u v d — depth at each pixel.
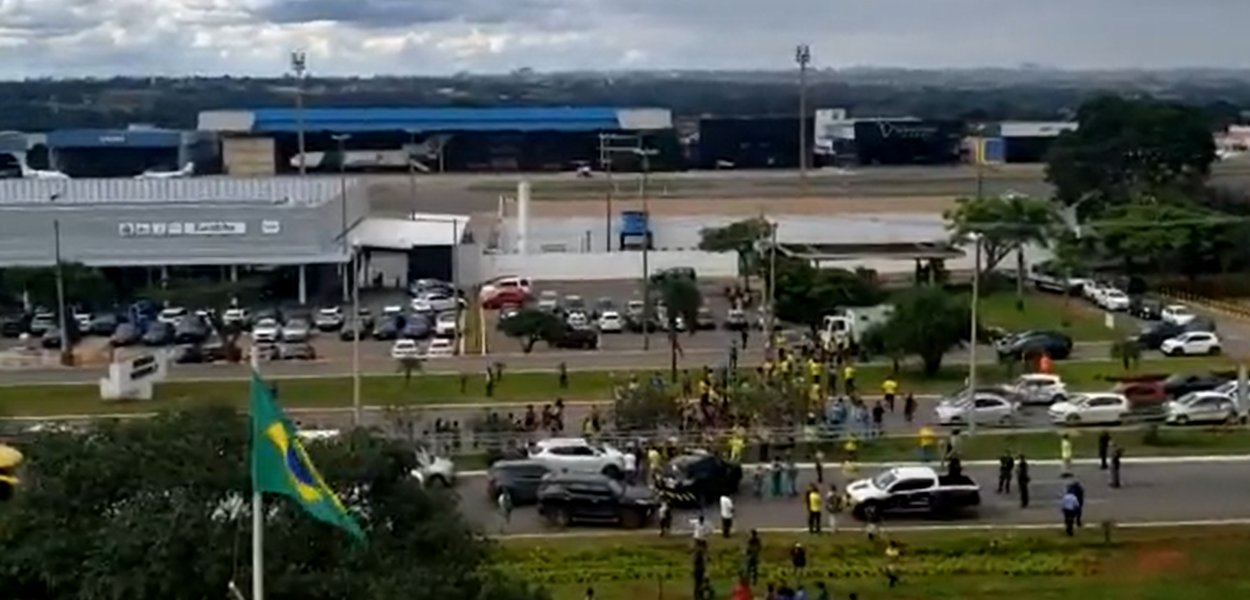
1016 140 198.88
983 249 105.69
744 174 188.38
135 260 101.75
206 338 87.75
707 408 62.56
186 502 29.42
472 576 30.12
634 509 51.00
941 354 75.69
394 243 110.25
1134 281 102.44
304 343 85.12
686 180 178.12
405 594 28.11
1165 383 67.75
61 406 71.38
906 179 177.75
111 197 107.94
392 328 90.31
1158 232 105.12
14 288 96.75
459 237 111.31
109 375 74.62
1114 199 131.50
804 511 52.53
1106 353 81.69
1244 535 49.50
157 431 31.91
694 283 93.75
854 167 199.62
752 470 56.69
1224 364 78.00
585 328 87.44
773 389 63.22
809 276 90.12
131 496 30.19
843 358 77.50
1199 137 139.12
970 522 51.28
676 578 45.91
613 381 75.31
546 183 174.62
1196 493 54.66
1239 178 157.88
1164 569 46.50
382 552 29.72
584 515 51.09
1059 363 79.00
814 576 45.59
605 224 124.75
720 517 51.31
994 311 96.06
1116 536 49.47
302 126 166.88
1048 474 57.44
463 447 60.56
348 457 31.14
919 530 50.31
